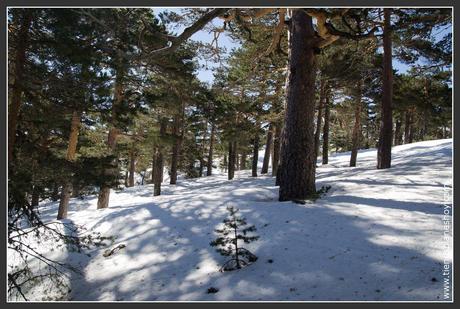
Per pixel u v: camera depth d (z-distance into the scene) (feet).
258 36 48.70
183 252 22.97
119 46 35.83
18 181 23.03
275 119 69.05
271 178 73.87
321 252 19.36
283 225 23.65
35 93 30.04
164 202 33.24
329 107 79.15
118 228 29.43
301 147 30.96
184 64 49.01
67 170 29.53
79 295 20.90
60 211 48.93
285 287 16.76
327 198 29.27
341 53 62.80
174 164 95.55
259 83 65.77
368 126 146.61
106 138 65.67
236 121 81.66
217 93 62.49
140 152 114.62
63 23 26.63
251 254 20.17
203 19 18.89
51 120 31.53
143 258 23.47
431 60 55.52
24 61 28.25
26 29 27.58
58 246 26.96
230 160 91.50
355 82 70.64
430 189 29.84
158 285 19.66
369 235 20.35
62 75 29.22
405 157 60.95
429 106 75.41
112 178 33.01
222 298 16.89
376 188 32.22
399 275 15.99
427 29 45.55
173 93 54.24
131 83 51.60
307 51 31.65
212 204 30.35
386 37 47.09
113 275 22.35
